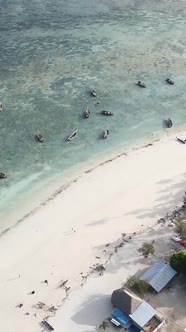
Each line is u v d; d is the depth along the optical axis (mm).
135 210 78000
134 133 97625
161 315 60625
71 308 62062
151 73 120188
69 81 116875
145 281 63594
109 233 73500
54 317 60969
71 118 102375
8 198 81562
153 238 72250
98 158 90688
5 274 67312
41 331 59281
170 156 90750
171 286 64562
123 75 119375
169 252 69750
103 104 107188
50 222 76188
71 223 75750
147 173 86375
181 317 60562
